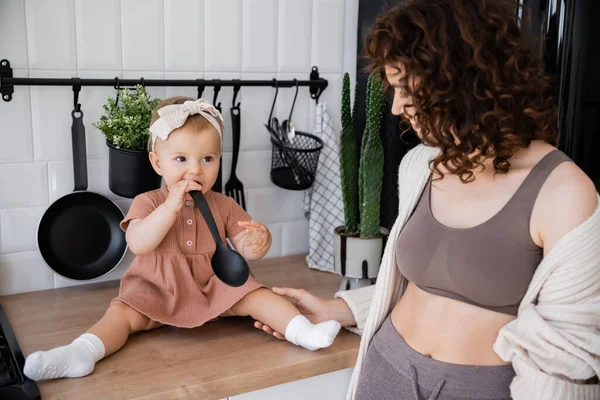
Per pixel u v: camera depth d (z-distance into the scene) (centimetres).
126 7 149
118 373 111
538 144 94
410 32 90
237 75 166
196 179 127
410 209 106
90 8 145
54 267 146
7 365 110
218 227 136
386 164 167
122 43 150
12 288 148
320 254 176
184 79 158
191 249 131
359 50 179
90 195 149
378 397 102
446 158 91
